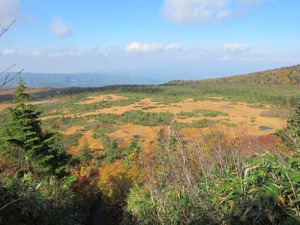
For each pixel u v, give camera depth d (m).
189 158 3.79
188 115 69.69
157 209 4.07
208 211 2.66
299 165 2.35
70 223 6.72
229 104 94.12
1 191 3.85
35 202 4.47
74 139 54.53
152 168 4.39
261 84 140.75
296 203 1.97
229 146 3.80
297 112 6.91
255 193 2.16
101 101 114.62
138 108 93.50
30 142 12.25
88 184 15.10
